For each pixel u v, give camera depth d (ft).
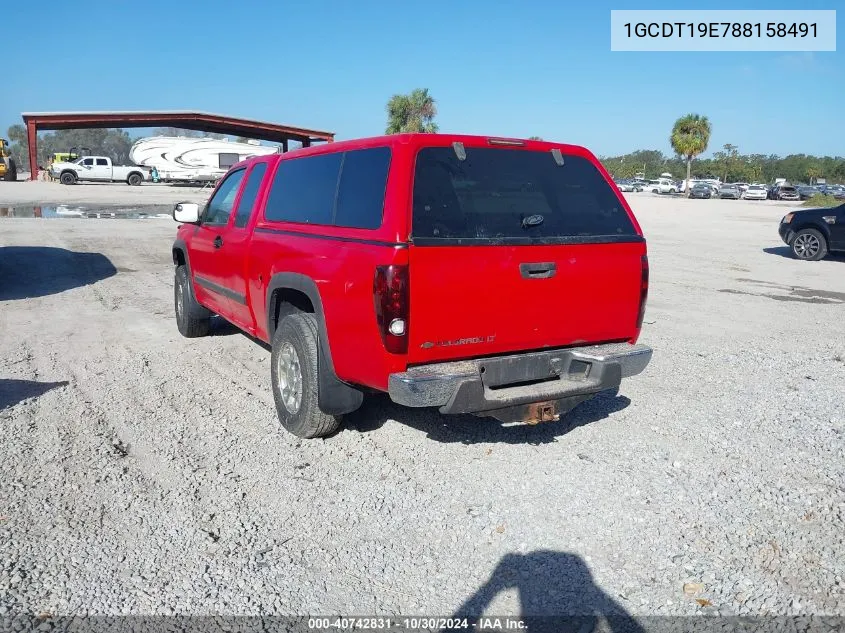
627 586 10.71
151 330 26.43
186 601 10.16
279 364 16.33
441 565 11.22
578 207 15.17
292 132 187.21
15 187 142.00
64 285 36.06
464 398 12.96
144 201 107.86
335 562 11.23
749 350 24.76
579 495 13.48
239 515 12.60
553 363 14.64
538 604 10.30
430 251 12.71
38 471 14.11
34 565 10.88
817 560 11.25
